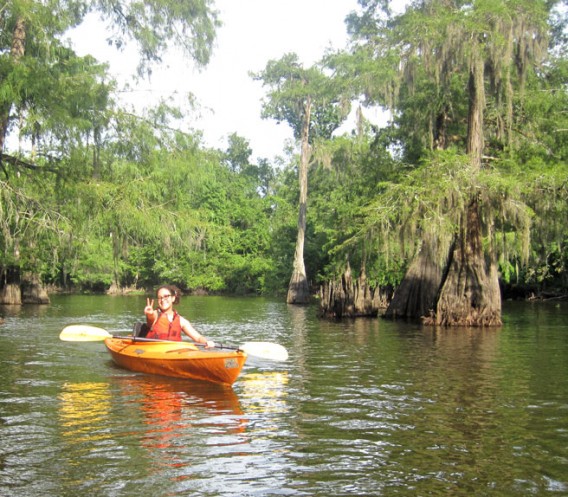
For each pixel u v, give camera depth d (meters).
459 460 5.91
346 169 28.11
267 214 62.72
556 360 12.03
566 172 18.69
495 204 18.67
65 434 6.64
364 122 26.95
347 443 6.41
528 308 30.03
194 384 9.33
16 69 15.07
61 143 17.23
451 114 23.20
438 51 19.39
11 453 6.01
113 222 18.84
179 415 7.49
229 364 9.08
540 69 22.23
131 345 10.70
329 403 8.17
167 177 19.89
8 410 7.66
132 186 19.02
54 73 16.70
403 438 6.59
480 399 8.45
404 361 11.86
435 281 21.78
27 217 18.59
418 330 18.25
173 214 20.02
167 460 5.84
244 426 7.01
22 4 15.78
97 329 13.62
